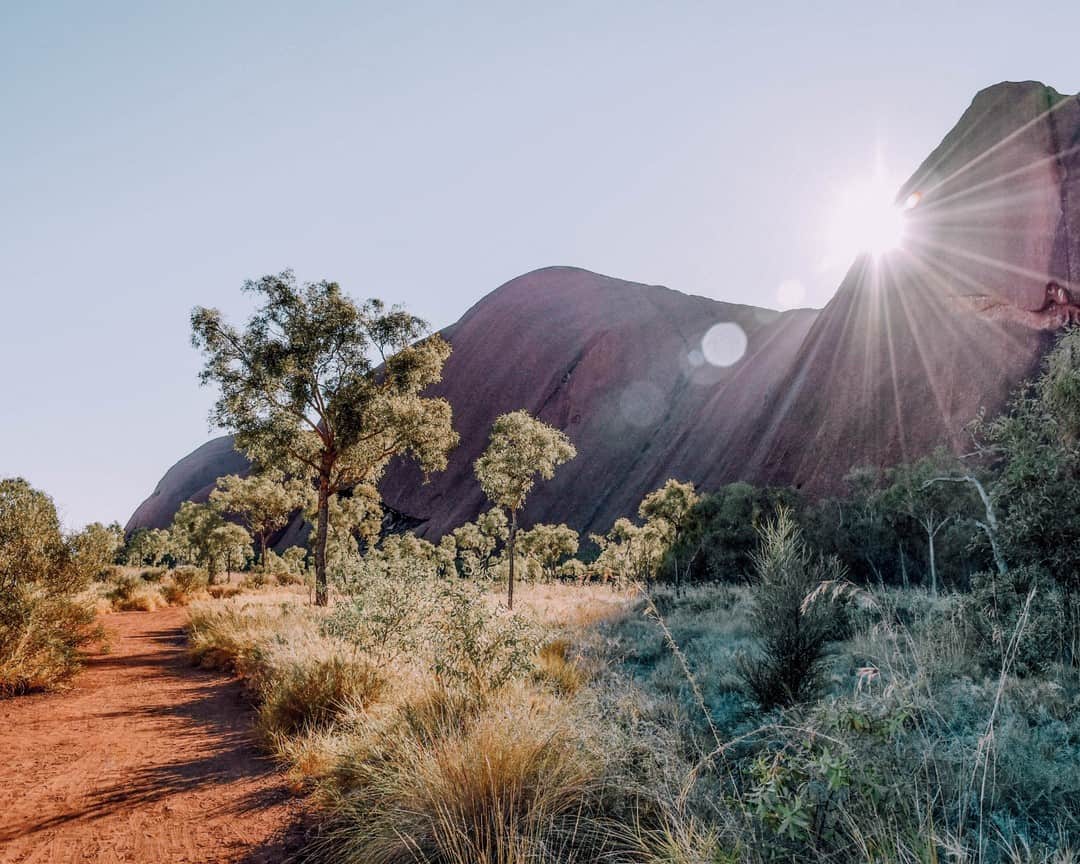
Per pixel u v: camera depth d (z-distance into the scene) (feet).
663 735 12.46
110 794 15.03
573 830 10.28
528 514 312.91
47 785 15.78
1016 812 9.89
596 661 24.91
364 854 10.68
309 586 113.50
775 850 8.51
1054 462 23.13
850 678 17.93
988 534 25.36
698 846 8.46
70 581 37.35
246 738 20.31
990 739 9.53
